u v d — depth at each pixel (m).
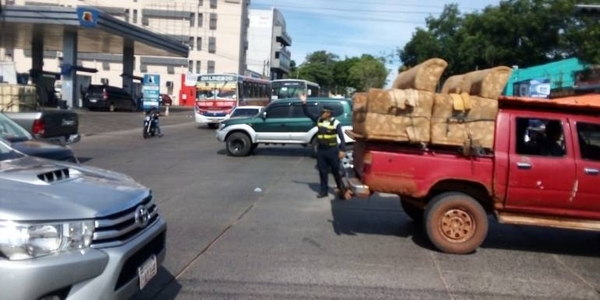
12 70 41.94
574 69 28.56
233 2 85.12
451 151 7.16
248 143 17.81
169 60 84.62
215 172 14.17
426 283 5.96
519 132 7.09
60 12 33.91
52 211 3.72
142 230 4.31
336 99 17.92
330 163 10.59
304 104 11.02
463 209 7.09
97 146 19.78
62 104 35.94
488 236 8.23
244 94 32.81
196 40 85.31
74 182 4.39
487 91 7.06
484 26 35.50
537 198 7.01
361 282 5.90
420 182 7.11
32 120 12.30
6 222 3.53
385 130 7.04
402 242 7.63
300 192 11.44
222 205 9.83
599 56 27.28
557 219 7.11
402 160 7.13
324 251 7.04
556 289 5.94
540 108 7.16
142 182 12.23
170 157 17.23
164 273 5.95
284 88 38.62
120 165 14.96
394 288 5.75
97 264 3.74
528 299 5.60
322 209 9.70
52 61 79.62
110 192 4.30
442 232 7.12
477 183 7.09
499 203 7.12
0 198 3.73
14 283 3.43
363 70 94.69
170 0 84.62
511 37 34.34
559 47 32.62
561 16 31.67
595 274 6.55
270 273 6.07
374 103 7.02
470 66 37.38
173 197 10.52
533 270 6.61
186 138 24.62
